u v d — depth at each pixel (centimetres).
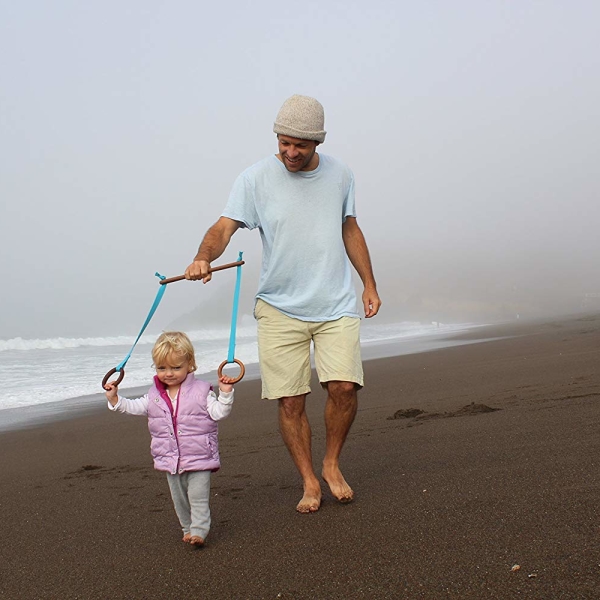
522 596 212
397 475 377
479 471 363
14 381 1196
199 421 291
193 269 312
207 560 274
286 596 233
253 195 349
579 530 259
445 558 248
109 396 291
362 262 371
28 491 434
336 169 357
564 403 557
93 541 315
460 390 732
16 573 282
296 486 385
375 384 865
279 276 349
